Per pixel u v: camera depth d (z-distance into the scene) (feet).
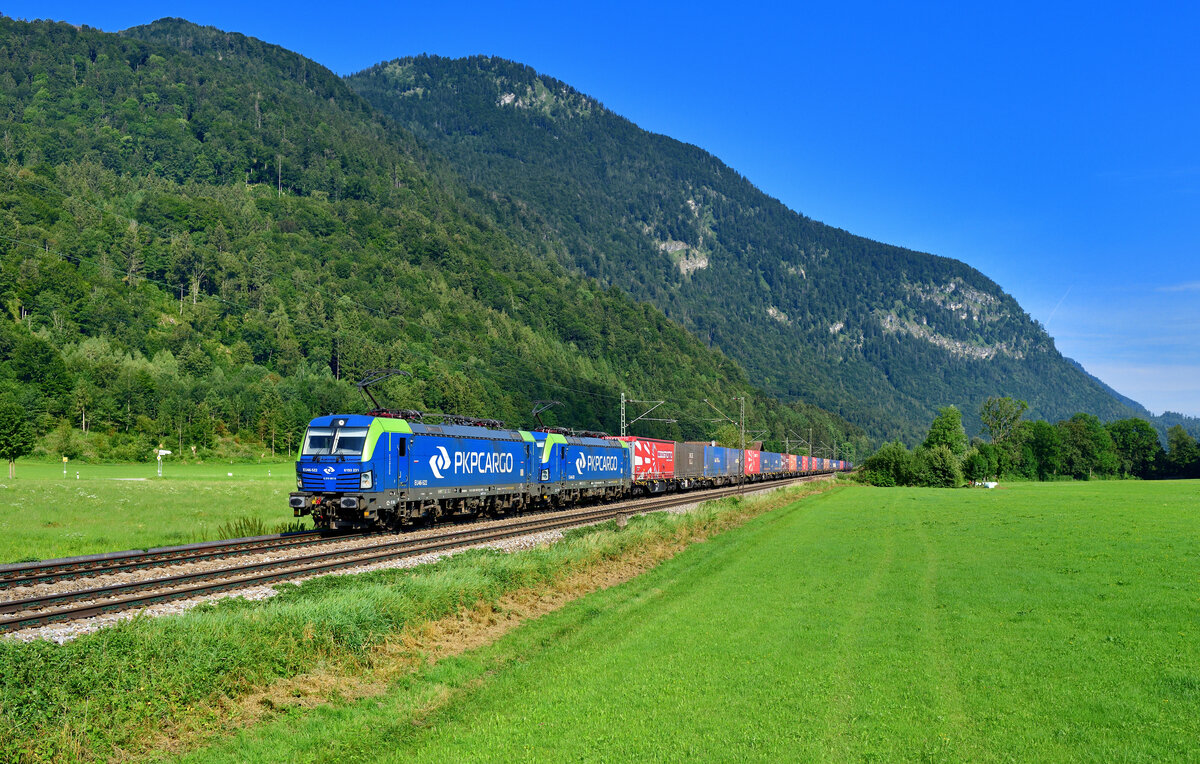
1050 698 41.24
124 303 554.87
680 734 37.76
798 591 73.36
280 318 585.63
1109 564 81.66
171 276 633.61
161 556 81.00
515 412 522.88
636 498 208.95
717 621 61.46
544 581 75.77
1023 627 56.44
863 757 34.71
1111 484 364.38
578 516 133.69
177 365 511.81
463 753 36.04
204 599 61.36
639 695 43.78
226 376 512.63
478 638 58.65
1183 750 34.17
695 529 124.77
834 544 108.99
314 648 47.60
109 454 380.78
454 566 72.08
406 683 47.03
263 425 438.81
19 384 404.98
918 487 320.91
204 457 403.95
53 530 107.34
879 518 152.25
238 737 37.29
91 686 36.04
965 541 108.47
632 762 34.73
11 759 30.81
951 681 44.96
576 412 585.63
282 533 102.94
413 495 108.99
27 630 50.42
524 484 143.43
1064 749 34.78
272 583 69.00
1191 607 59.47
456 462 119.75
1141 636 52.29
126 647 39.50
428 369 519.60
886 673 46.68
